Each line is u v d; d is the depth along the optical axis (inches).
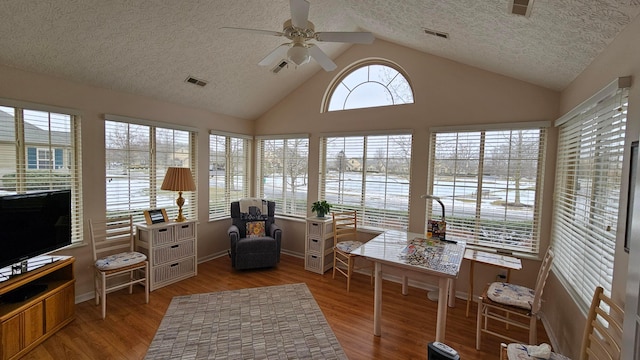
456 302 127.7
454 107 132.0
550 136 113.7
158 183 148.6
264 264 156.7
